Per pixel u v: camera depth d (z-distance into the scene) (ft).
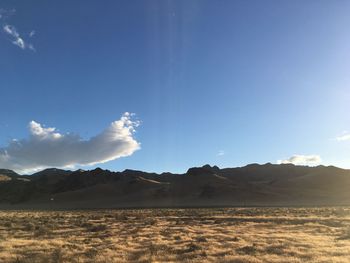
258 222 180.14
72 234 127.44
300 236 111.86
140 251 83.25
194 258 74.33
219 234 120.88
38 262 71.26
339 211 270.87
